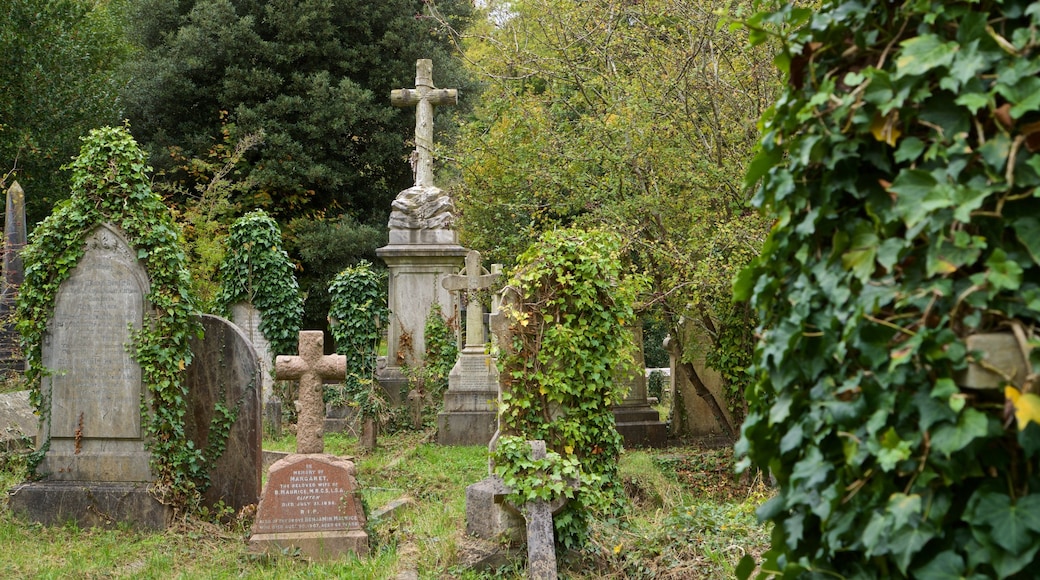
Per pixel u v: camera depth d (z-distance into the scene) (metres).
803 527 2.53
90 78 26.77
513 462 6.94
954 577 2.10
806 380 2.55
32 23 25.14
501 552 7.23
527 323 8.34
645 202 12.03
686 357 13.62
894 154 2.38
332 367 8.39
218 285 21.42
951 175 2.19
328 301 28.73
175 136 29.50
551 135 13.23
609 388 8.56
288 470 8.13
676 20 13.02
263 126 28.20
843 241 2.42
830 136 2.45
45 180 25.09
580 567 7.00
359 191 30.70
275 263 17.23
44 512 8.86
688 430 16.31
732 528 7.10
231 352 9.53
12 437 11.68
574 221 12.59
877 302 2.27
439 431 15.41
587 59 14.18
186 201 26.70
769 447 2.76
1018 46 2.16
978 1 2.29
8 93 24.53
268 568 7.80
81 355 9.07
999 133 2.16
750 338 12.83
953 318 2.17
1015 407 2.01
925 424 2.14
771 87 12.14
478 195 16.27
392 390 17.12
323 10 28.97
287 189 28.92
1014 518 2.04
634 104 12.09
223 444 9.46
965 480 2.18
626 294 8.86
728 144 12.52
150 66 28.48
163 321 8.99
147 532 8.77
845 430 2.33
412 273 17.58
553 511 6.86
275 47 28.69
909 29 2.42
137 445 9.01
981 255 2.19
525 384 8.42
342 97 28.67
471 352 15.92
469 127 15.58
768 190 2.70
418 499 10.77
